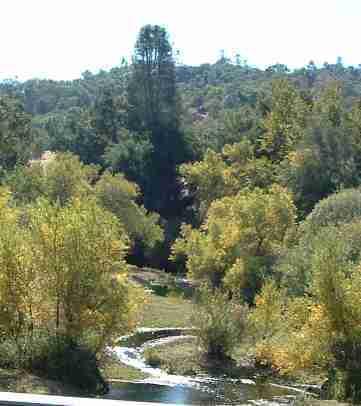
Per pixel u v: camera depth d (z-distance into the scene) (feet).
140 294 91.30
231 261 186.29
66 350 81.56
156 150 321.11
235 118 343.05
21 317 83.15
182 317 164.66
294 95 322.55
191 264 191.62
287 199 187.93
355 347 86.74
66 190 218.18
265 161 271.08
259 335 124.47
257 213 184.03
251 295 169.99
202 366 117.50
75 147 337.93
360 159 243.19
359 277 89.10
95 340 85.56
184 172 283.59
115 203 235.40
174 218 306.96
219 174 274.98
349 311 86.74
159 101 363.15
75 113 401.08
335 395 85.66
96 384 83.56
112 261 86.63
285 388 104.42
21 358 79.87
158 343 136.77
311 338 88.74
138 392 91.81
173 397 90.22
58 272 83.71
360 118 263.08
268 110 349.41
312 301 92.12
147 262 272.31
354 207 169.78
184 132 337.93
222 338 122.62
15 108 285.64
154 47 365.61
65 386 77.05
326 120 246.68
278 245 180.75
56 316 84.99
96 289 84.74
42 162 277.03
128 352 128.06
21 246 82.79
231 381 108.47
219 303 126.11
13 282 82.17
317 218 172.55
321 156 237.66
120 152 309.42
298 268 136.87
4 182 208.85
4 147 272.51
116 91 431.02
